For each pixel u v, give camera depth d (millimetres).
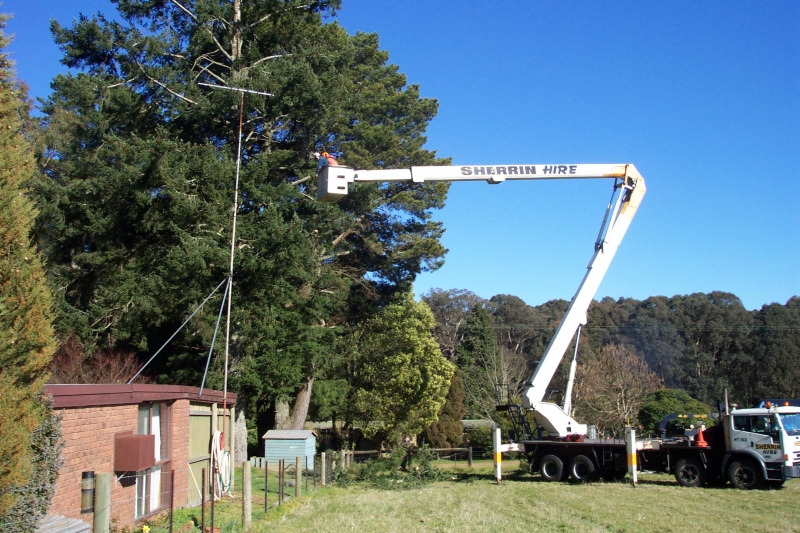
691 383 58969
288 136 29000
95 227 24375
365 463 25359
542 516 13773
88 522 10422
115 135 23594
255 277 23266
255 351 24906
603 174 19328
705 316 63312
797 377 55969
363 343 31875
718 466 19250
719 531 11734
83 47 24875
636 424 34594
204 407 16703
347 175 12547
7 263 8305
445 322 67875
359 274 36625
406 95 34531
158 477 13516
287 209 24547
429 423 30312
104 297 24719
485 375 45500
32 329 8430
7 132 8734
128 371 24828
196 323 23578
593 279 20625
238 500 16000
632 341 63188
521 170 16859
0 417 7754
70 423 10281
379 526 12789
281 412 30641
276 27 28062
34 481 8836
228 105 24297
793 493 17297
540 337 68625
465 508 15180
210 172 23062
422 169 15156
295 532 12000
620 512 14094
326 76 25500
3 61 9094
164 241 25484
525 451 21969
